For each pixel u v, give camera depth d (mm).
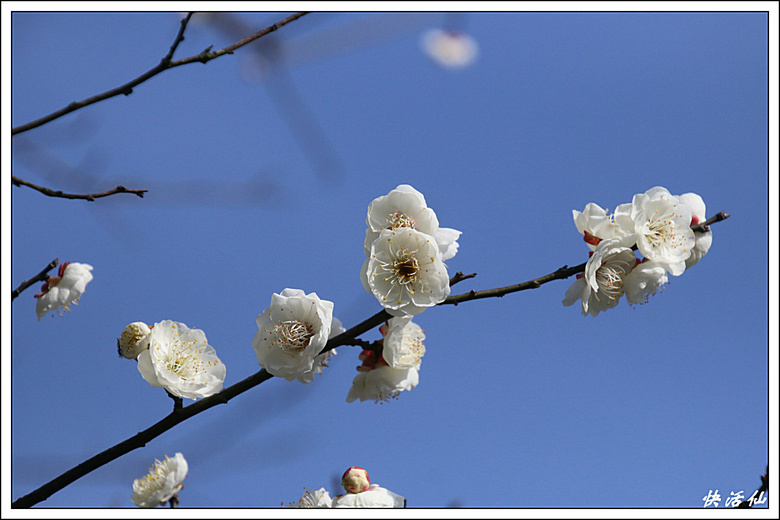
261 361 975
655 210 988
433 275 968
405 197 974
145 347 990
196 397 980
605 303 984
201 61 979
